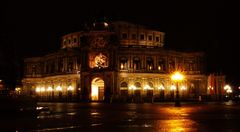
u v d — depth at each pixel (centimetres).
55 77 11238
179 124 2589
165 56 10675
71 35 11688
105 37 10044
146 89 10181
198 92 11181
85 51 10112
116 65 9950
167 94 10469
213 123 2641
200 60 11331
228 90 12056
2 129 2331
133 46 10319
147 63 10388
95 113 4072
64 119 3169
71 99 10481
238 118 3120
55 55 11331
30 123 2758
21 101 3566
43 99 11619
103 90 10369
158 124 2612
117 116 3534
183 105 6406
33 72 12419
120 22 10762
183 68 11125
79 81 10400
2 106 3425
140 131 2169
